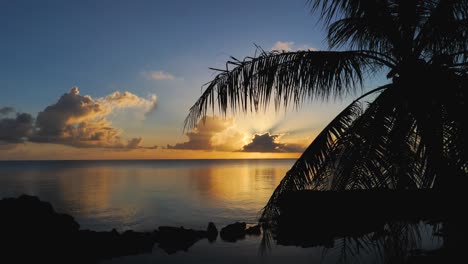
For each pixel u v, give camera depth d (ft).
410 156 9.82
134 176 251.80
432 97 9.65
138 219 69.87
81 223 66.28
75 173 308.40
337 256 23.84
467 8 11.19
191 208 84.28
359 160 10.14
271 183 171.73
